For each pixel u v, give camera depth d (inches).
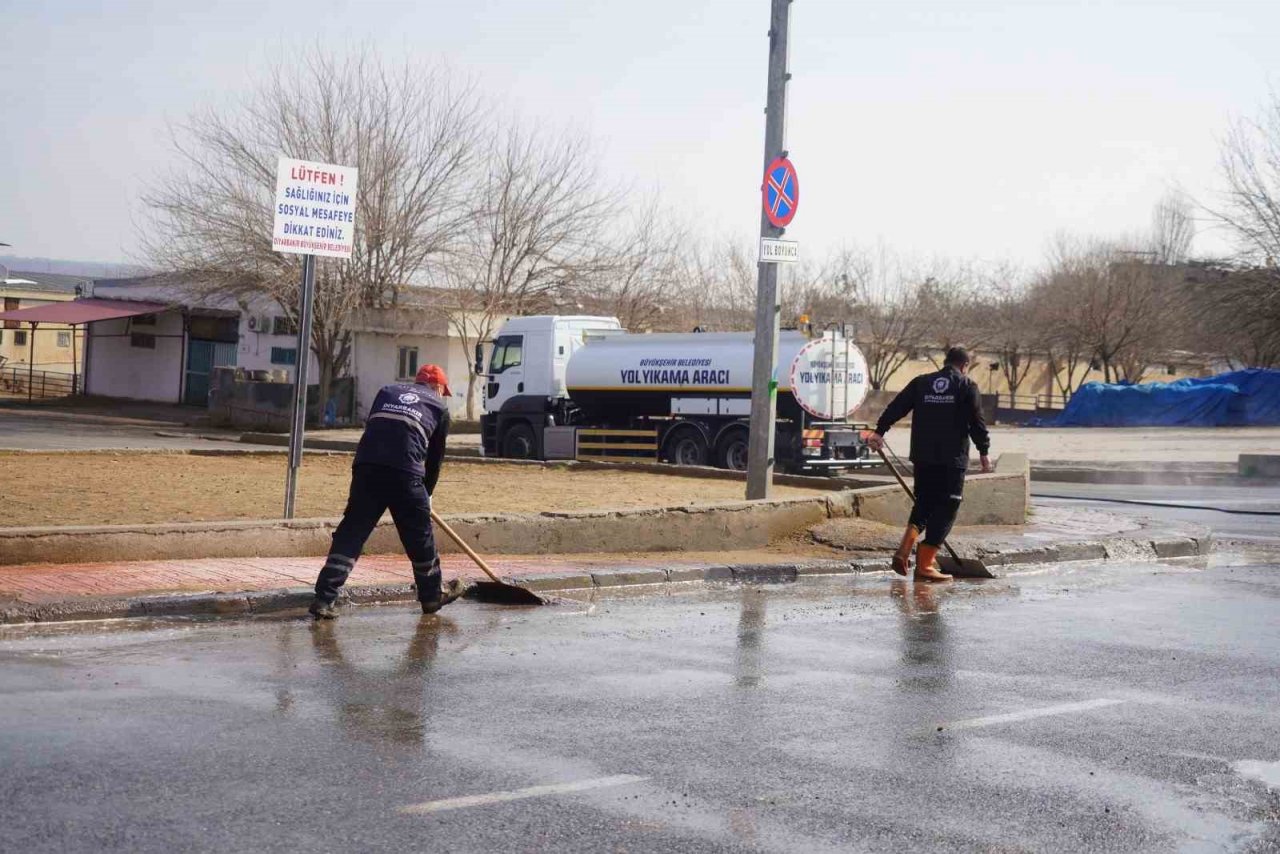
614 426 1147.3
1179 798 209.3
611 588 426.0
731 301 2539.4
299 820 184.5
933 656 325.4
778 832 186.9
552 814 191.6
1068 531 602.5
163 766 207.5
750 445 581.3
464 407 1787.6
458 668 292.7
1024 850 182.1
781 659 315.6
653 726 245.8
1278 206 1905.8
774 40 568.4
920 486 474.0
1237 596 448.5
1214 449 1454.2
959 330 2674.7
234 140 1716.3
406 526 360.2
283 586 367.6
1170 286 2662.4
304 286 450.3
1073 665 318.7
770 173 570.3
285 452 868.0
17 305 2694.4
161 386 2170.3
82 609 329.4
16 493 544.4
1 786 193.5
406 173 1769.2
